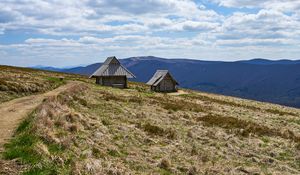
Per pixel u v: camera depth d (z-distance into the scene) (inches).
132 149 754.2
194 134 1022.4
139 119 1207.6
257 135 1175.0
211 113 1727.4
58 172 472.4
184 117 1445.6
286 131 1305.4
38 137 607.8
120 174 531.2
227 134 1130.0
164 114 1441.9
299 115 2354.8
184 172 647.1
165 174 612.7
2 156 535.2
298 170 789.9
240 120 1486.2
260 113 2123.5
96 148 652.7
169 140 912.3
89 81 4143.7
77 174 477.4
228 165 734.5
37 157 509.4
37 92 1865.2
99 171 509.4
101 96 1847.9
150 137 921.5
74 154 574.9
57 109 947.3
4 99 1428.4
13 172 466.6
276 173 722.2
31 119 766.5
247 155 855.7
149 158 696.4
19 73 3331.7
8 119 904.3
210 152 832.3
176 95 3395.7
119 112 1307.8
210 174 653.9
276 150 950.4
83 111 1161.4
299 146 1010.7
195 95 3732.8
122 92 2588.6
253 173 695.1
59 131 710.5
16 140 625.0
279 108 3164.4
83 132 789.9
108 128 927.0
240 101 3654.0
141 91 3309.5
